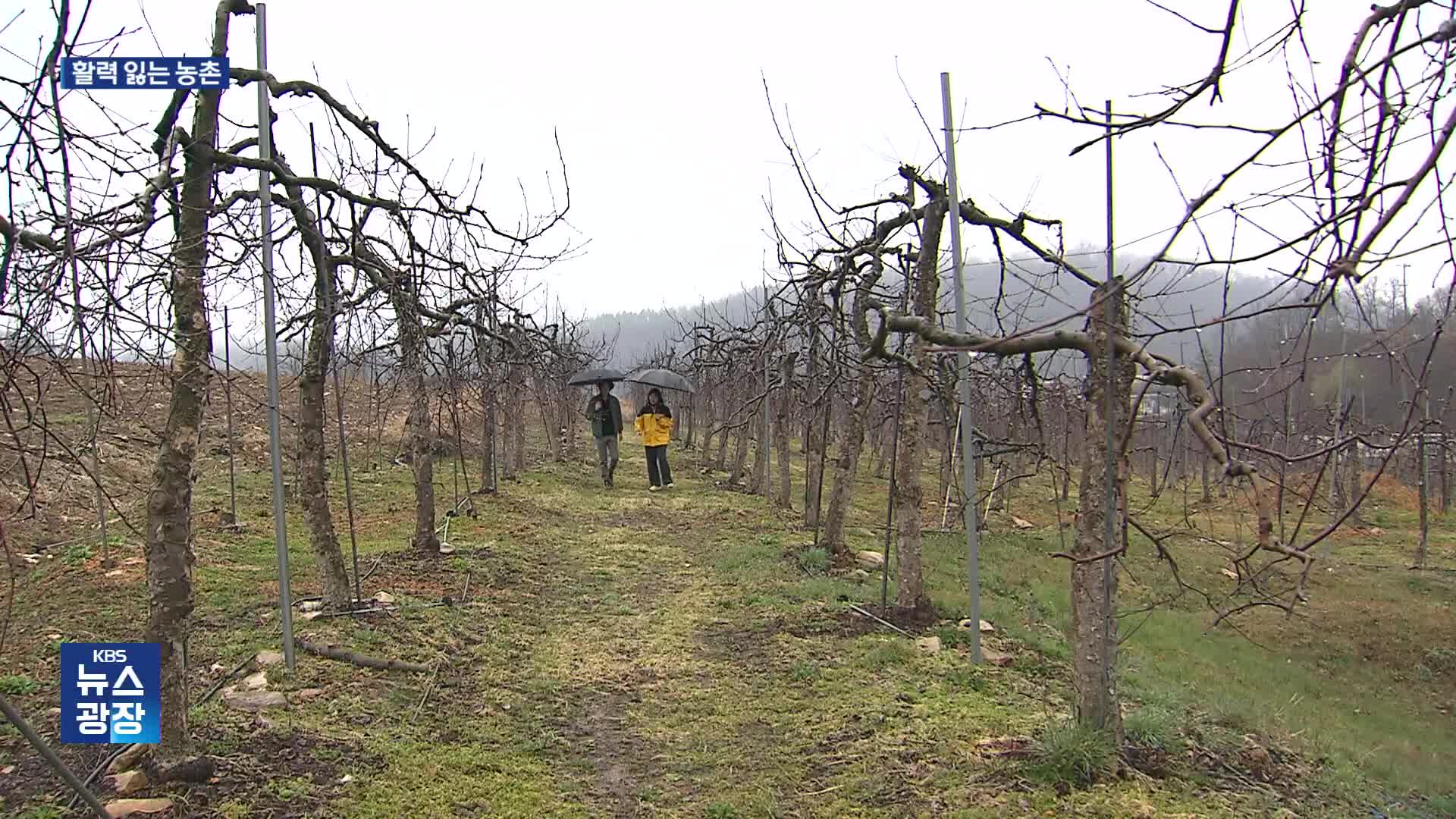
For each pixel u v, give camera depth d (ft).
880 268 23.86
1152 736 14.56
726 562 30.01
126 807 11.41
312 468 20.81
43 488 29.68
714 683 18.67
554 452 63.62
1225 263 6.63
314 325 20.27
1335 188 6.39
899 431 22.66
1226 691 23.90
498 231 18.62
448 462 54.60
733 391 57.52
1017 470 42.11
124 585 21.99
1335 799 14.11
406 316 19.58
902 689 17.54
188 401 12.23
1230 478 7.95
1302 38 6.49
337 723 15.08
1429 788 18.17
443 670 18.51
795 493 50.88
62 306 8.88
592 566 29.58
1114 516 13.47
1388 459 6.91
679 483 53.52
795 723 16.46
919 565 22.70
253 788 12.42
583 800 13.64
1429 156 5.52
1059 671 19.60
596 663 19.86
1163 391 13.75
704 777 14.53
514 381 46.09
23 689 15.49
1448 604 39.40
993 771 13.41
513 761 14.67
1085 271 15.25
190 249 11.97
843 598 24.76
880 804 12.96
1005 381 25.88
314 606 20.90
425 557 27.58
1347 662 32.71
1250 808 12.67
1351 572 44.27
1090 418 13.65
